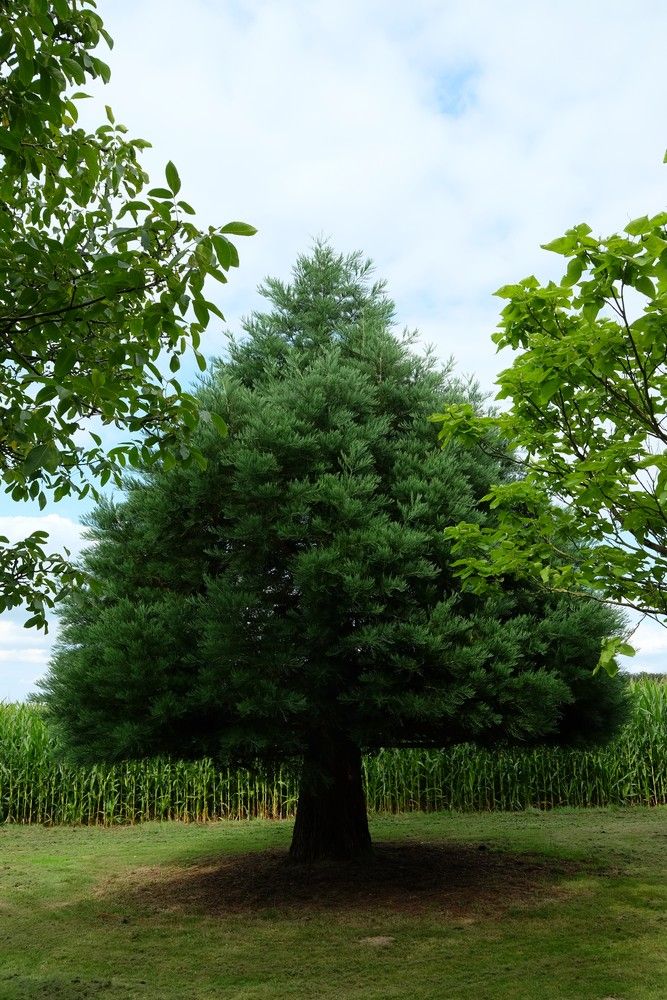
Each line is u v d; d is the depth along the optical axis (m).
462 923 6.71
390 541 7.50
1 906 7.63
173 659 7.73
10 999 5.13
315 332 9.61
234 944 6.37
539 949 6.00
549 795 13.95
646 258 3.98
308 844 8.94
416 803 13.73
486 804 13.74
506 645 7.50
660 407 5.30
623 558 5.15
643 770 13.95
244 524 7.47
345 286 10.14
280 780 13.31
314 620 7.40
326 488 7.62
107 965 5.91
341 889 7.84
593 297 4.27
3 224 3.79
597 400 5.30
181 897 7.86
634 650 4.65
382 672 7.37
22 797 13.37
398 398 8.90
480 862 8.93
